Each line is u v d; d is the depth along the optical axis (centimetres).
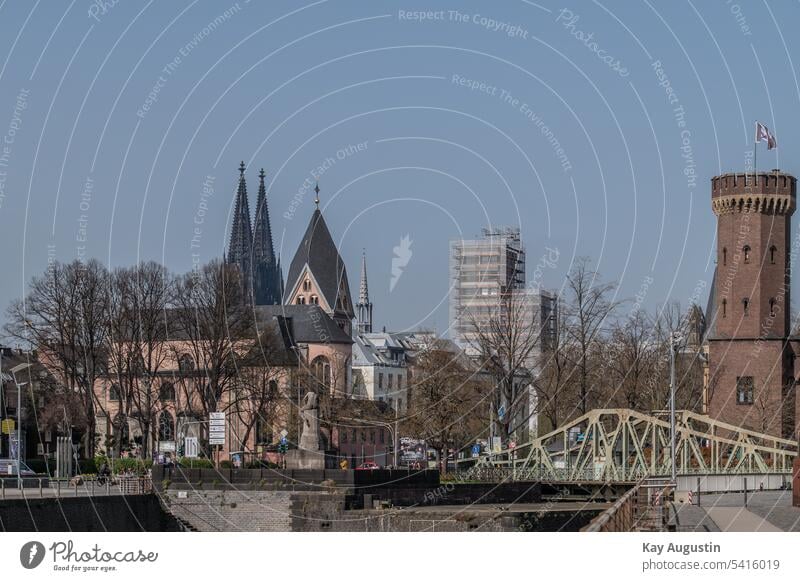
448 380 15450
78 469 13225
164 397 16188
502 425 14625
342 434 18650
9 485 10912
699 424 18138
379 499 10494
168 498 10262
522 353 14688
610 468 13838
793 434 18462
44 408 15662
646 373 15800
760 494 12425
